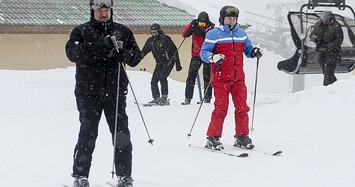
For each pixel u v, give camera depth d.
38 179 8.23
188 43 28.66
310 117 13.34
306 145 10.99
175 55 17.34
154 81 17.45
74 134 12.36
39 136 12.00
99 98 7.49
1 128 12.78
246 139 10.74
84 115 7.49
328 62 16.55
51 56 25.88
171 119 14.21
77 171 7.49
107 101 7.51
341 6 17.64
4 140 11.42
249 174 8.66
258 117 13.84
